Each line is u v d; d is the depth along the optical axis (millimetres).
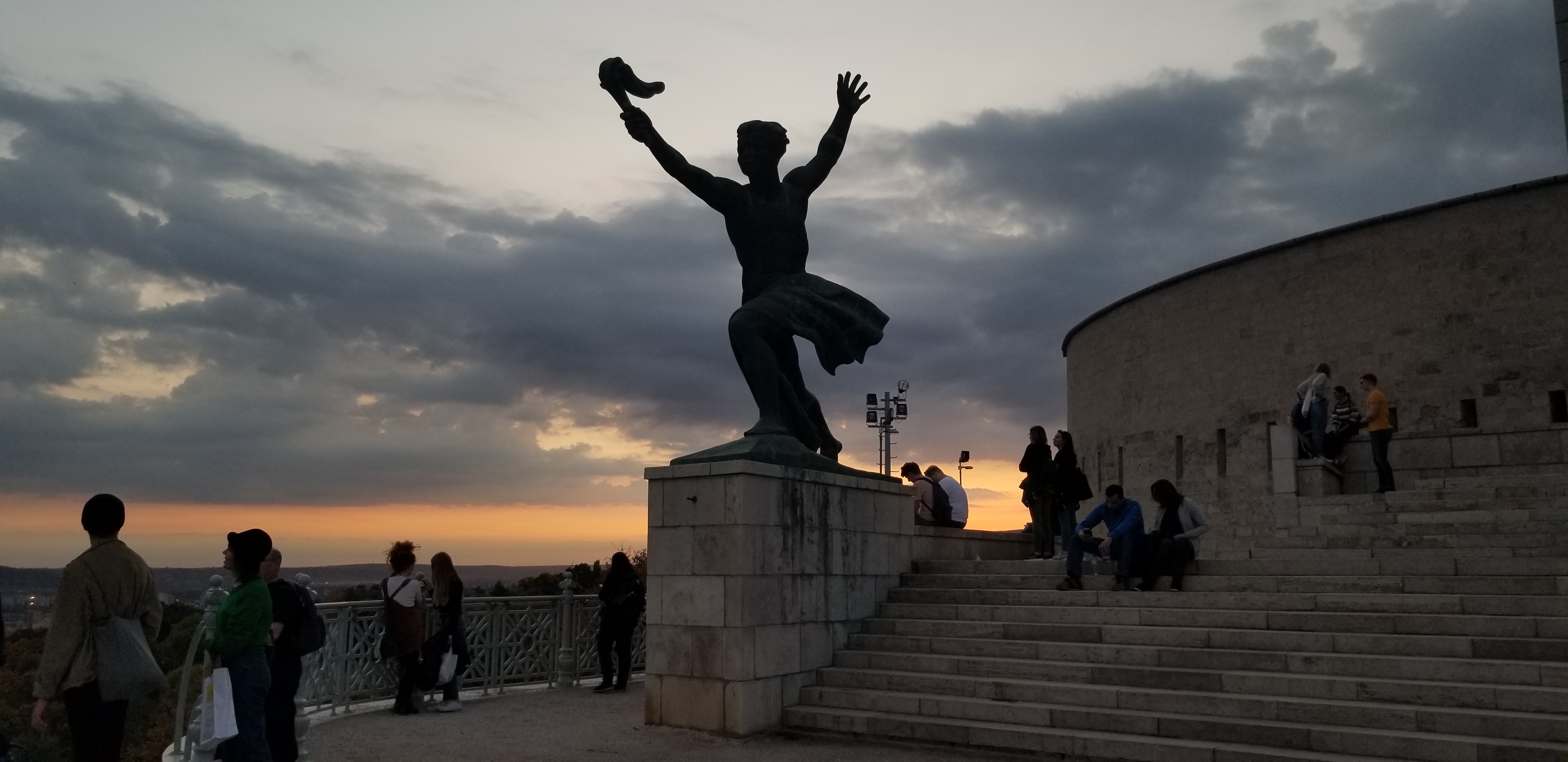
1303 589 10180
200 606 6695
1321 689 8305
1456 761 7176
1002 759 8414
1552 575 9531
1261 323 35438
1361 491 20391
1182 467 38000
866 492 11656
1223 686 8672
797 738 9398
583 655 13703
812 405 11625
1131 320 41875
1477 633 8711
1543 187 29250
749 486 9531
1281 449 19125
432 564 11000
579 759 8438
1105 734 8352
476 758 8453
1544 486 16156
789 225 11086
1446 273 30812
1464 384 30000
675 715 9664
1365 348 32281
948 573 12539
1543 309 28875
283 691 7109
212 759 6191
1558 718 7250
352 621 10906
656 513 10094
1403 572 10172
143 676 6234
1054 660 9836
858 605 11320
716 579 9539
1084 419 46844
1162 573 10766
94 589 6215
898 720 9062
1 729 6398
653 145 10500
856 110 11766
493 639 12398
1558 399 28375
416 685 10500
